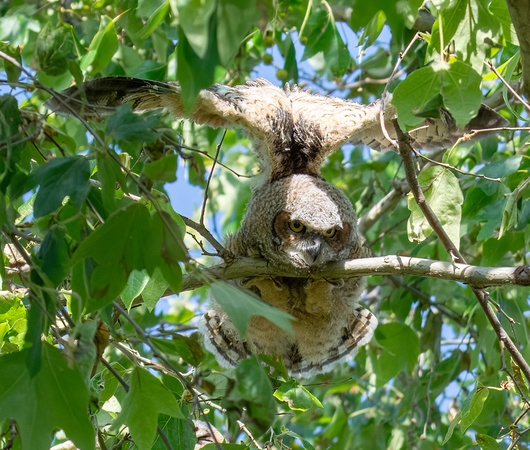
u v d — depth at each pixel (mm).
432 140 8984
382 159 12609
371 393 12625
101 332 5074
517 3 5012
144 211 4305
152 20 6719
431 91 5168
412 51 9703
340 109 8523
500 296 9477
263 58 9883
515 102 10039
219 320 9172
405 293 11562
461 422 7160
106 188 4633
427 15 9398
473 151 11953
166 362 5137
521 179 8258
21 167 5285
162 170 4438
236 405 4664
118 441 6766
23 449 4230
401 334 10273
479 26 5695
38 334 4246
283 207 7777
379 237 11570
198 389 6246
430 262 6617
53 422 4332
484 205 8922
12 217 4672
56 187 4492
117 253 4270
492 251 9289
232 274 7547
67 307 6461
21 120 4918
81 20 7625
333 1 11633
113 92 6676
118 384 6594
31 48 6238
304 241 7625
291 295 8375
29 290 4289
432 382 11273
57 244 4477
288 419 11172
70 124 9094
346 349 9570
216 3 3406
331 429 11461
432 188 7094
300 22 9250
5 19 5949
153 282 6188
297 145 8148
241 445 5398
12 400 4289
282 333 8969
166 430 6277
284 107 8203
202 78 3787
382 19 6746
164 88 6895
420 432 11203
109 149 4562
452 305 12570
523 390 7520
